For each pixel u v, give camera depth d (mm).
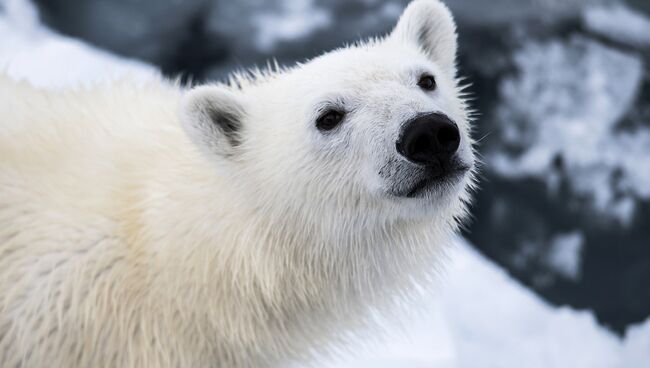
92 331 7426
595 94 17750
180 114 7070
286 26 19297
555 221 17438
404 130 6684
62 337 7477
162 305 7359
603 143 17375
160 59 20094
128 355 7480
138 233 7414
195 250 7289
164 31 20031
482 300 13906
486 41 18250
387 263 7789
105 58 18125
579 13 18109
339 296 7816
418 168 6750
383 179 6852
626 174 17094
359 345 8578
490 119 18094
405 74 7172
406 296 8484
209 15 19750
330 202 7203
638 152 17234
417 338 12523
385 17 18891
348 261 7617
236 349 7641
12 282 7477
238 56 19516
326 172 7102
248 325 7535
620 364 13023
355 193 7102
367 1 19078
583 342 13297
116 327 7418
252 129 7473
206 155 7203
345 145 6992
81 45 18484
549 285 17500
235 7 19672
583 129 17516
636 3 18375
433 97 7391
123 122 8125
